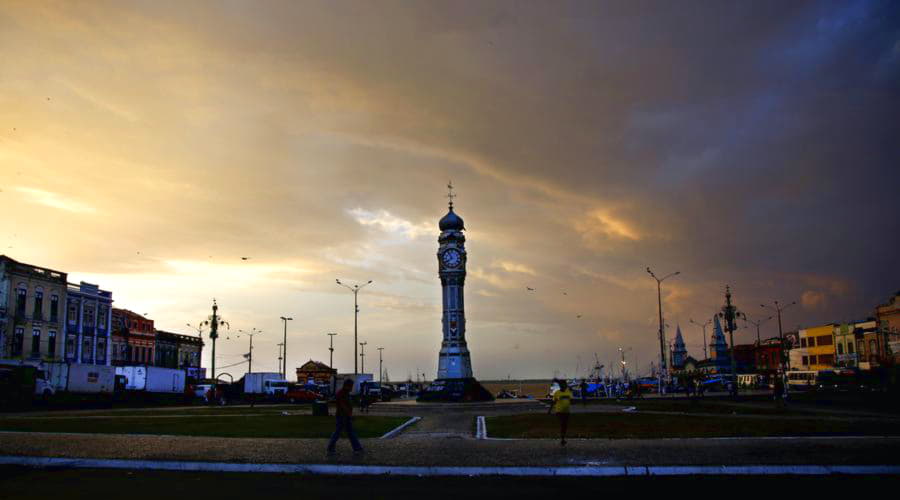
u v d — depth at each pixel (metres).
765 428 25.52
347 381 19.67
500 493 13.82
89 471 16.80
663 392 88.62
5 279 68.81
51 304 74.88
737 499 13.07
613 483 14.98
